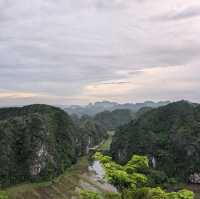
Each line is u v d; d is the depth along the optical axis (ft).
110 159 130.31
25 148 556.92
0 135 546.26
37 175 533.55
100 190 435.12
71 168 615.16
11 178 508.12
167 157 611.47
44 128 599.98
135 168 125.08
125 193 114.83
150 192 113.91
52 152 592.60
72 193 447.83
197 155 588.50
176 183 500.74
